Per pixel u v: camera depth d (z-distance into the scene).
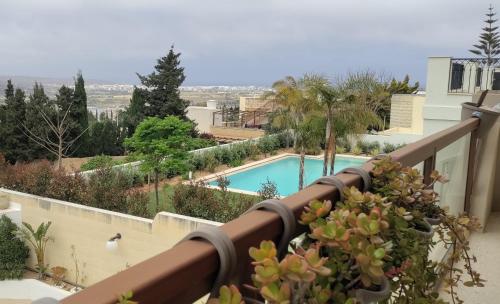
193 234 0.88
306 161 18.03
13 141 17.91
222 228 0.95
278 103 14.24
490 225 3.57
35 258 10.60
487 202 3.46
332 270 1.00
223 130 23.72
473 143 3.29
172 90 23.09
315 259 0.83
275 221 1.06
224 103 28.45
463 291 2.53
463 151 3.18
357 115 13.66
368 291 1.06
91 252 9.95
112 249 9.13
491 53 15.29
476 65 11.49
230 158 17.25
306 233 1.21
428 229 1.63
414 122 19.17
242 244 0.93
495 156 3.41
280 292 0.78
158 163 12.56
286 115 14.03
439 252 2.51
